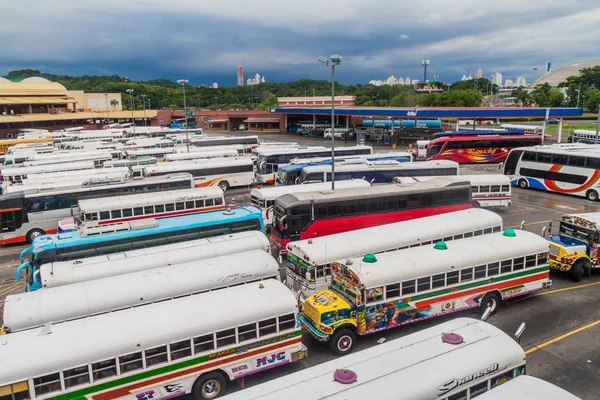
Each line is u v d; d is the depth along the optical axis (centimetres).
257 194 2972
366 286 1560
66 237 2100
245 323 1356
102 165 4834
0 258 2822
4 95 10312
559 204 3712
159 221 2316
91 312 1465
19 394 1103
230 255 1809
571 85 15575
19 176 4350
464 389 1030
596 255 2147
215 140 7000
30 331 1244
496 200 3362
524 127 8300
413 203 2745
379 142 8562
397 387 973
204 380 1330
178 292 1593
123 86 17100
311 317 1609
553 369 1470
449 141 5741
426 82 17488
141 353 1233
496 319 1812
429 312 1695
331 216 2530
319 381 997
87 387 1177
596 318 1805
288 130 11706
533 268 1888
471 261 1747
